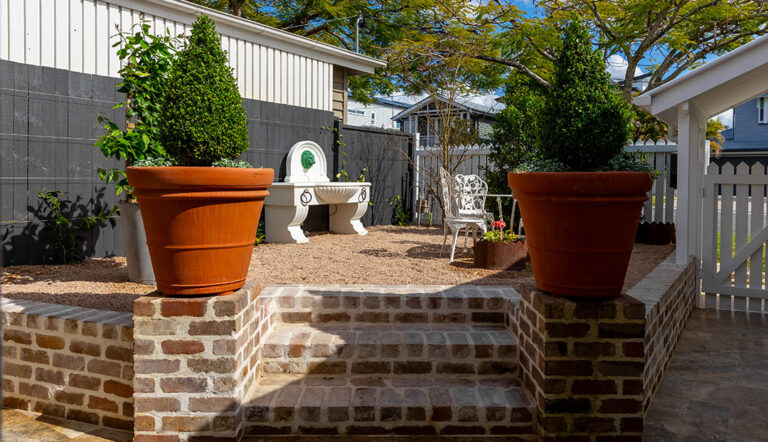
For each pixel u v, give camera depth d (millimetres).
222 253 2584
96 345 2904
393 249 6090
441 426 2742
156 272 2604
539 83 12578
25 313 3062
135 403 2580
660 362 3342
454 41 10570
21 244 4777
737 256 5176
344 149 8430
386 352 3139
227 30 6629
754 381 3402
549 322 2533
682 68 12781
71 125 5078
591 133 2613
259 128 7012
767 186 5039
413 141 9734
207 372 2580
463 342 3156
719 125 16344
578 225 2436
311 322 3555
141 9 5637
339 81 9281
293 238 6582
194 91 2820
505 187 7781
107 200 5406
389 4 13039
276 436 2730
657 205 7277
